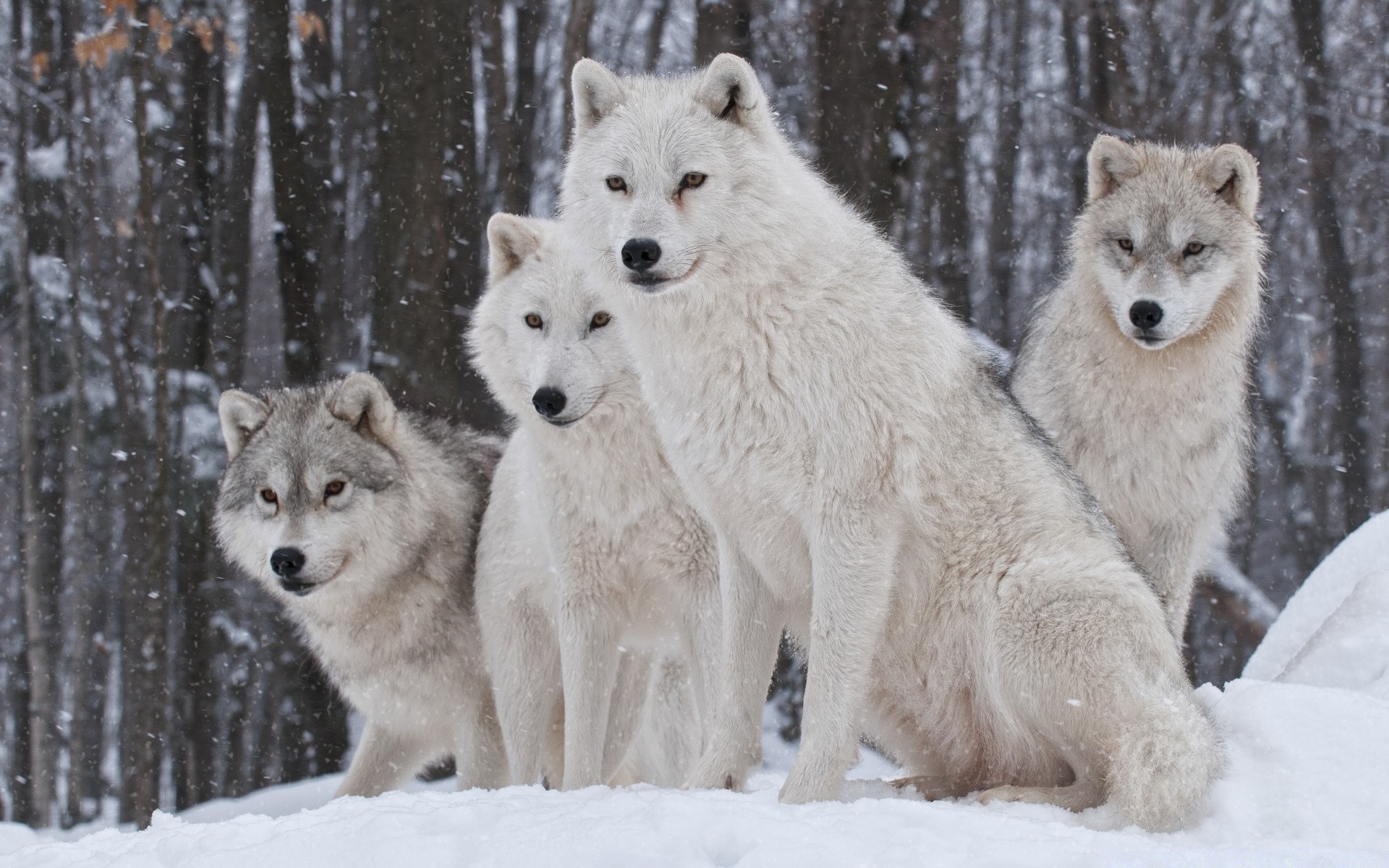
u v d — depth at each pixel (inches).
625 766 473.7
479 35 969.5
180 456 819.4
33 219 1045.2
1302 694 309.0
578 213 316.5
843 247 302.0
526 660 424.5
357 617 452.4
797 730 709.9
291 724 780.6
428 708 466.3
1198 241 452.1
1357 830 259.0
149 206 829.8
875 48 783.1
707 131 300.4
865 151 777.6
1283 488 1343.5
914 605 309.6
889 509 296.4
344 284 1006.4
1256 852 216.5
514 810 244.4
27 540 1087.6
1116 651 288.7
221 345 864.9
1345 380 1279.5
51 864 263.6
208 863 229.9
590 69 323.3
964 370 315.9
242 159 898.7
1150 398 452.8
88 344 1002.1
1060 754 306.3
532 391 381.7
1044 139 1314.0
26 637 1117.7
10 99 1043.3
